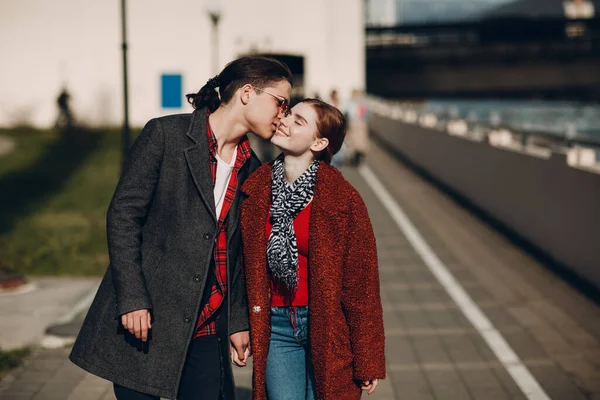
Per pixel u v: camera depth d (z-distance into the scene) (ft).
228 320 10.20
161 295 9.66
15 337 19.99
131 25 112.68
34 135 102.78
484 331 20.53
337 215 9.74
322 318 9.73
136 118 112.78
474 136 45.83
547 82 153.99
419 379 16.88
